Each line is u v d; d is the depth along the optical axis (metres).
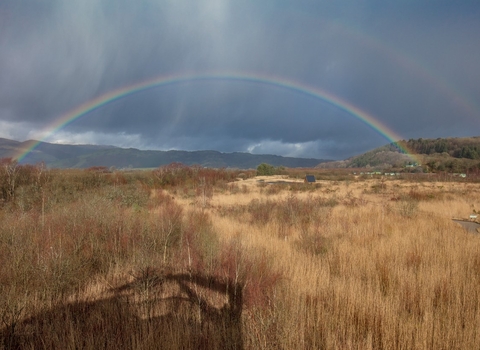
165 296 4.41
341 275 5.37
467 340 3.37
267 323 3.55
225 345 3.31
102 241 6.54
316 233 7.77
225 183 32.50
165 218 7.78
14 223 6.71
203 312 4.03
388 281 5.03
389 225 9.62
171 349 3.13
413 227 9.08
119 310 4.00
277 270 5.16
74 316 3.90
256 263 5.33
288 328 3.43
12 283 4.34
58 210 9.26
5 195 13.78
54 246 5.65
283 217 10.95
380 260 5.86
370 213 11.92
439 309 4.11
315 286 4.65
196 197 19.73
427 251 6.40
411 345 3.36
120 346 3.19
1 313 3.59
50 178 16.64
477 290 4.46
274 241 7.49
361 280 5.09
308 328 3.62
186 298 4.32
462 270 5.26
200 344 3.31
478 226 11.19
